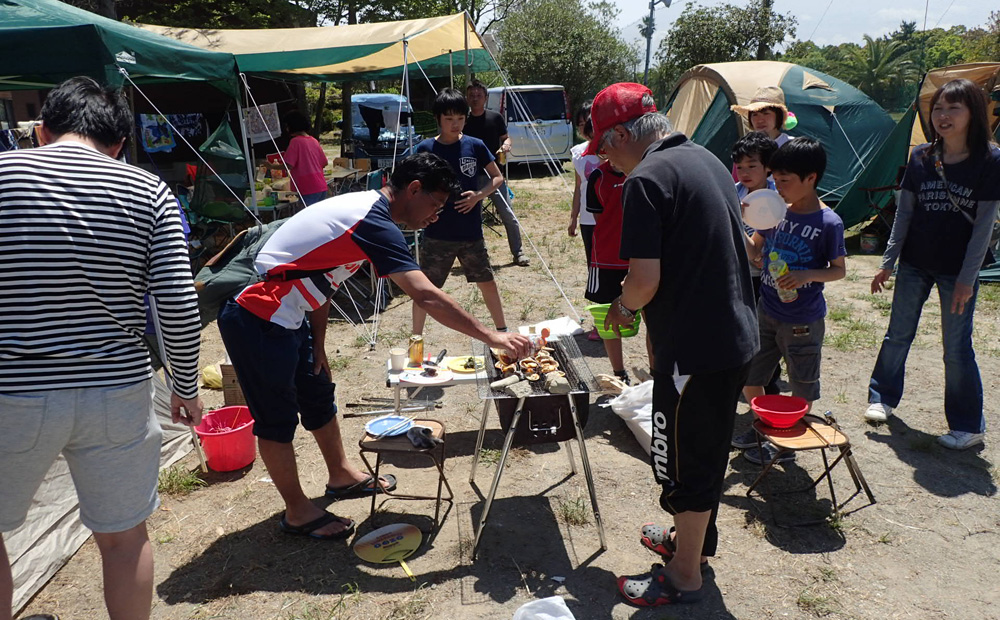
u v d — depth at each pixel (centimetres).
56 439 187
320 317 304
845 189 903
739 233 230
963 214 331
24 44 429
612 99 236
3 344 180
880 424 392
